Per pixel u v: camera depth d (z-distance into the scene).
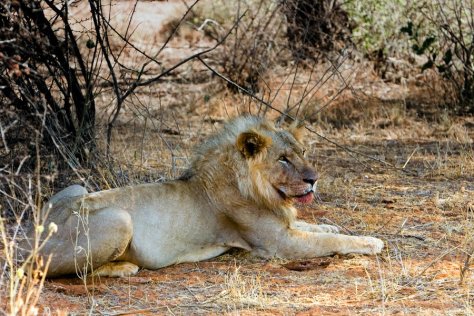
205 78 23.44
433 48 20.98
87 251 9.40
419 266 10.09
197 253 10.52
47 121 12.89
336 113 20.05
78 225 9.48
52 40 12.98
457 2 21.27
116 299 9.09
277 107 19.72
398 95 21.45
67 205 9.76
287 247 10.52
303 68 21.80
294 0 21.53
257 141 10.34
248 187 10.40
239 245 10.71
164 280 9.76
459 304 8.83
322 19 21.38
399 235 11.37
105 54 13.07
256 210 10.49
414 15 22.19
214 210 10.50
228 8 25.52
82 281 9.62
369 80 22.28
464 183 14.37
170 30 27.83
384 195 13.57
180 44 26.95
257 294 9.17
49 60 13.12
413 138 18.30
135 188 10.12
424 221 12.04
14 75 11.31
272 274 10.00
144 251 9.95
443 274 9.75
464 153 16.08
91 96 13.89
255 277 9.84
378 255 10.63
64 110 13.54
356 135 18.52
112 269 9.80
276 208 10.49
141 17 29.17
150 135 17.28
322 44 21.89
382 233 11.47
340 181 14.41
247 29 21.20
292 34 21.66
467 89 20.36
